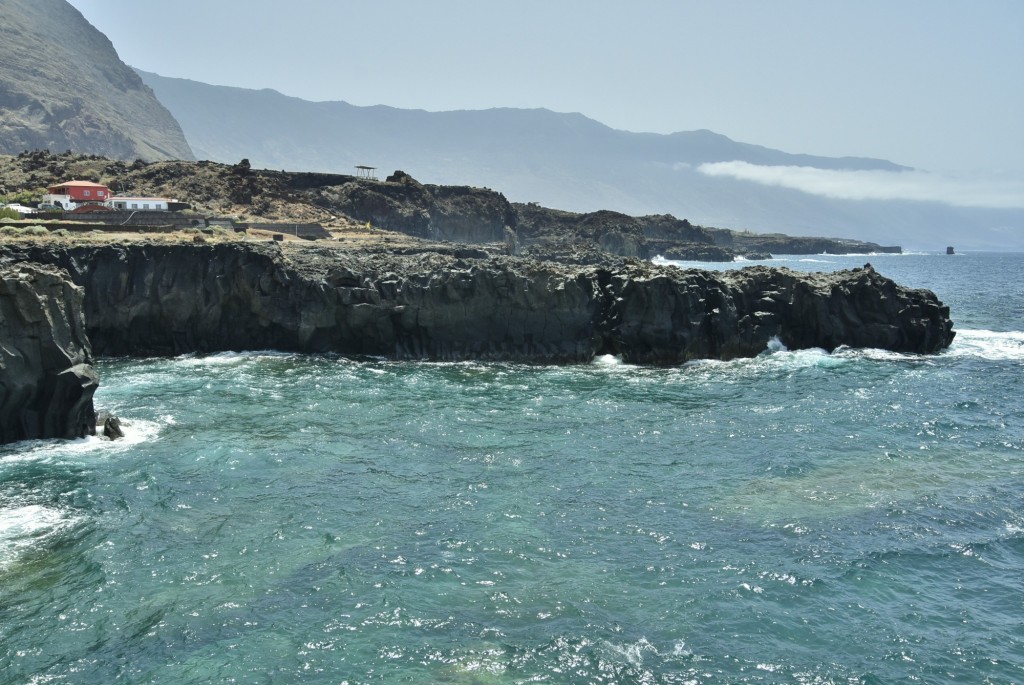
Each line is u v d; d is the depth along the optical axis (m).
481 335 72.62
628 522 36.16
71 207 120.25
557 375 66.25
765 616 28.66
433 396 58.03
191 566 31.58
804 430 50.25
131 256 72.94
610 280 76.69
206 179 153.50
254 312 73.44
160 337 73.25
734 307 74.88
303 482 40.38
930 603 29.78
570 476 41.81
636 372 67.75
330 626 27.66
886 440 48.25
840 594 30.22
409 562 32.06
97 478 40.38
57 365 45.59
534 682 24.98
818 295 75.94
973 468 43.38
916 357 74.19
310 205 155.00
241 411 53.00
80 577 30.62
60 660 25.73
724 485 40.62
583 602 29.39
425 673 25.30
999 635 27.84
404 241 128.25
